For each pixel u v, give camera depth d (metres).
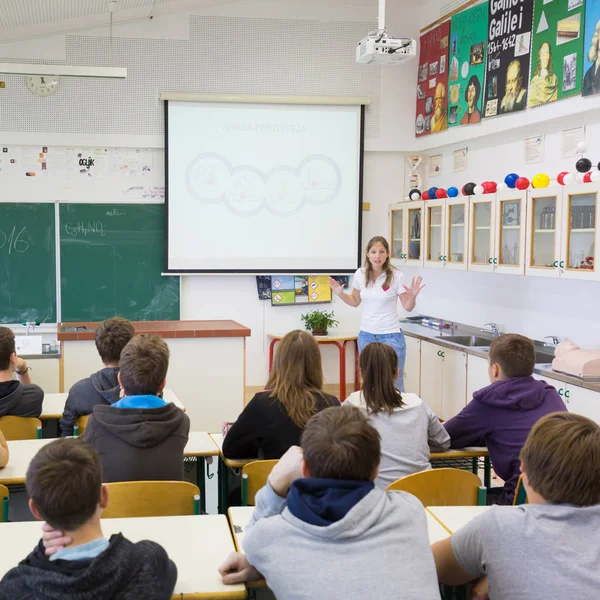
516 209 5.31
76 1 6.24
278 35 7.32
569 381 4.47
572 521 1.59
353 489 1.54
